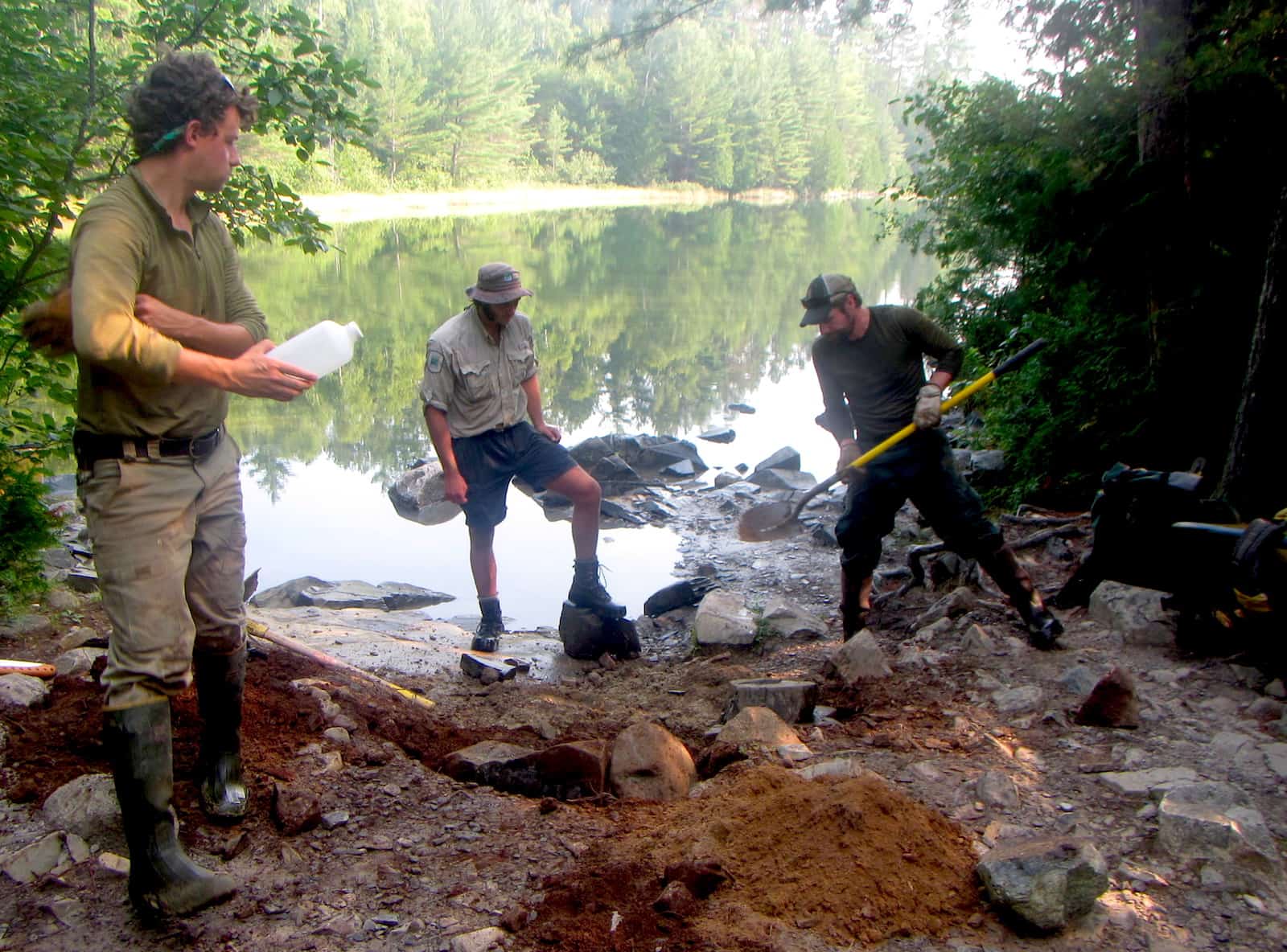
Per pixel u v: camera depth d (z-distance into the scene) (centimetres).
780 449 997
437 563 757
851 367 475
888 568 646
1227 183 645
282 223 555
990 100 877
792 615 579
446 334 545
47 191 491
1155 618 444
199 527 283
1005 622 486
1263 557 385
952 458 469
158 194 263
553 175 7125
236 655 300
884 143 8844
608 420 1208
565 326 1812
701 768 375
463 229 4097
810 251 3281
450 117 6312
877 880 269
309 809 303
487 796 328
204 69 262
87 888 273
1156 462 673
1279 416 495
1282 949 252
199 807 305
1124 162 736
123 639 257
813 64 8106
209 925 260
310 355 276
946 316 1043
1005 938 255
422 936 257
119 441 262
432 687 489
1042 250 835
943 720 389
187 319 270
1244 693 389
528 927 258
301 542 799
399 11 6297
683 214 5503
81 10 532
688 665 546
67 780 316
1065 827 303
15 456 521
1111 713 369
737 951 245
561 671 546
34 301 503
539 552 773
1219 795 305
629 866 277
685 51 7438
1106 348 704
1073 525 623
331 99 540
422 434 1126
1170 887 274
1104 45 793
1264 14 584
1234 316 645
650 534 811
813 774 333
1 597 477
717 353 1611
